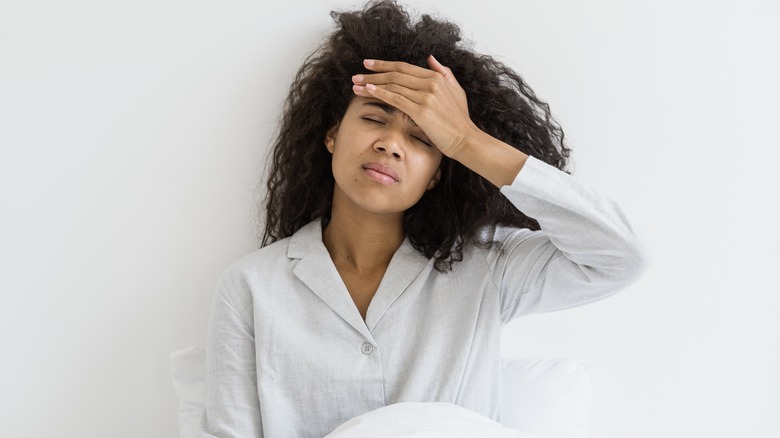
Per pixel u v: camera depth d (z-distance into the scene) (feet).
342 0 4.84
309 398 4.22
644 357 5.21
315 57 4.83
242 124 4.89
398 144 3.93
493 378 4.34
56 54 4.74
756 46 4.99
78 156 4.82
